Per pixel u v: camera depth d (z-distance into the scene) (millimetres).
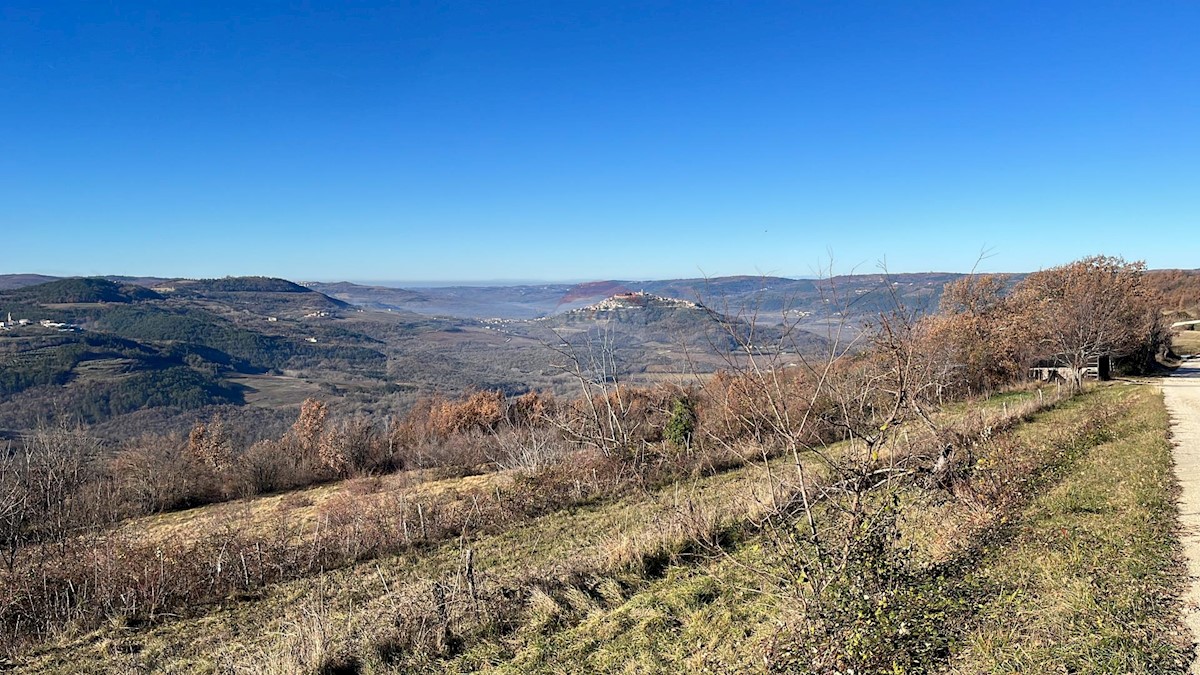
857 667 4352
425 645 7473
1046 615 5109
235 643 9195
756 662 5516
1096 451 12039
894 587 4789
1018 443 12727
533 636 7449
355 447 34531
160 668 8648
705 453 17281
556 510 15672
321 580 11930
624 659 6539
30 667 9016
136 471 27781
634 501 15375
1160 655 4457
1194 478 9234
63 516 14156
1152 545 6402
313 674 7086
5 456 14555
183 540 14531
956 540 7125
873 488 5125
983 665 4551
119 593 11062
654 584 8516
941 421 11617
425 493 21703
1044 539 6902
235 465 32344
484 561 12062
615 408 22672
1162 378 33719
